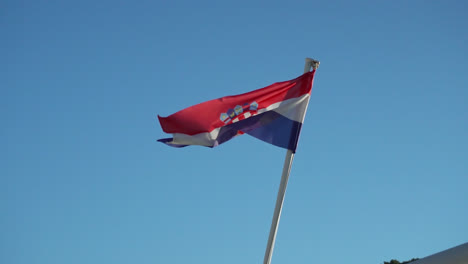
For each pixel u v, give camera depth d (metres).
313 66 19.81
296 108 19.47
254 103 19.23
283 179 18.83
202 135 18.64
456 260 15.13
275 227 18.27
